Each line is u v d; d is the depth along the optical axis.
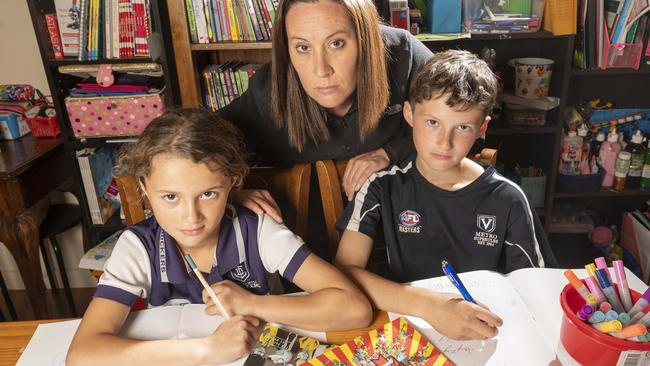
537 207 2.29
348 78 1.19
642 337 0.72
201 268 1.06
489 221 1.17
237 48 1.91
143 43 1.91
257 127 1.39
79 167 2.08
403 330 0.88
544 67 2.02
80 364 0.84
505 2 1.93
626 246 2.40
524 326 0.87
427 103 1.08
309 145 1.38
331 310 0.91
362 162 1.26
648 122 2.27
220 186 0.94
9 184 1.82
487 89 1.08
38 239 1.93
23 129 2.07
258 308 0.92
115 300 0.95
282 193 1.28
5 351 0.89
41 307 2.02
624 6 1.91
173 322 0.93
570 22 1.90
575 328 0.78
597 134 2.27
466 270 1.21
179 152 0.89
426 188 1.18
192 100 1.99
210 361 0.83
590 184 2.23
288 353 0.84
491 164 1.32
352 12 1.12
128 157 1.00
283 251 1.05
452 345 0.85
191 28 1.91
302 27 1.11
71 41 1.93
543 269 1.02
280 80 1.25
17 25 2.11
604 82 2.31
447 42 2.20
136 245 1.05
